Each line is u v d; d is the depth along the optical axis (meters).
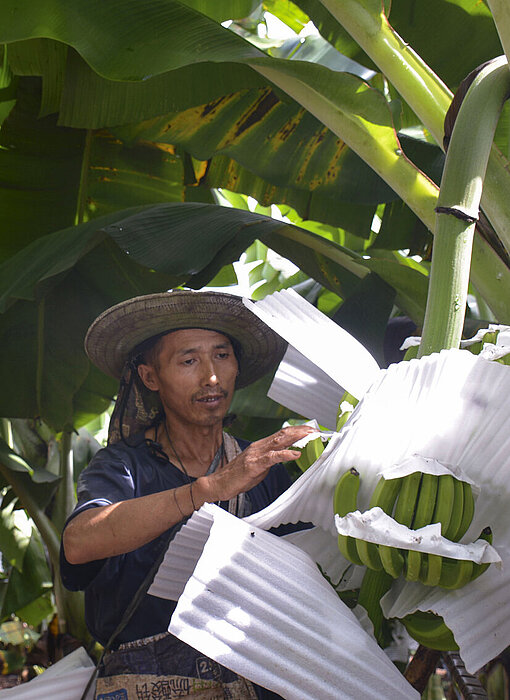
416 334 2.20
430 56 2.25
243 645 1.03
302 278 3.49
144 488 1.74
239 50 1.77
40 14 1.86
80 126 2.26
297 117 2.26
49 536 3.20
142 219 2.06
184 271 1.87
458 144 1.23
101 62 1.84
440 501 1.07
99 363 2.07
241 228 1.97
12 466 2.98
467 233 1.19
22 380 2.66
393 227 2.37
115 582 1.67
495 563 1.06
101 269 2.57
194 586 1.04
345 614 1.09
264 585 1.06
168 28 1.84
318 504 1.24
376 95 1.71
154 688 1.58
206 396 1.81
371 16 1.70
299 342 1.16
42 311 2.61
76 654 1.85
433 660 1.41
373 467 1.15
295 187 2.31
